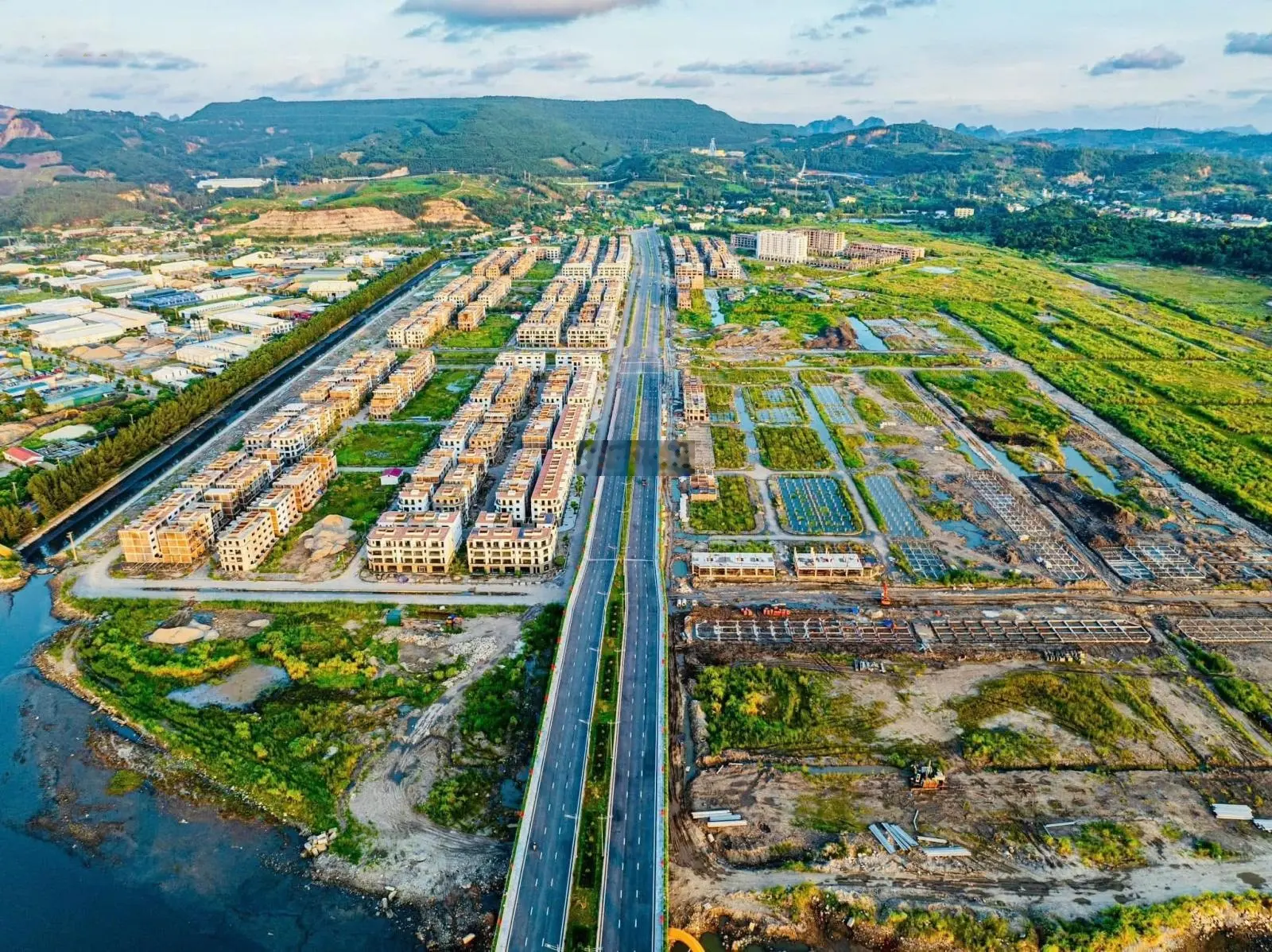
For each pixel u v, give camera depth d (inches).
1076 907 7445.9
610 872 7549.2
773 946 7214.6
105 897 7677.2
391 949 7165.4
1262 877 7741.1
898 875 7741.1
